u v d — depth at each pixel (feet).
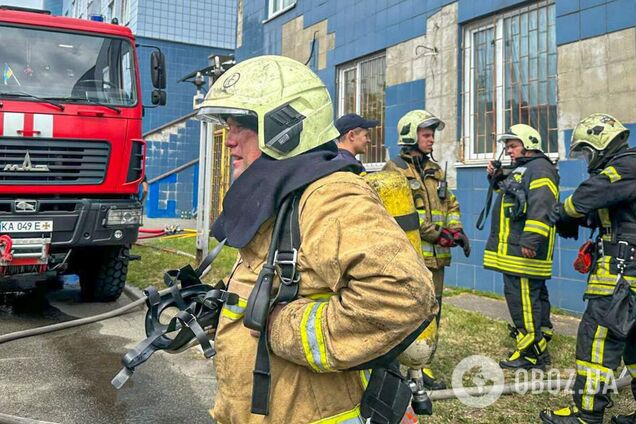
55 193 16.88
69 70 17.65
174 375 12.39
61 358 13.48
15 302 19.77
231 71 4.74
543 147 18.83
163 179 50.83
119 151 17.76
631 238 8.73
